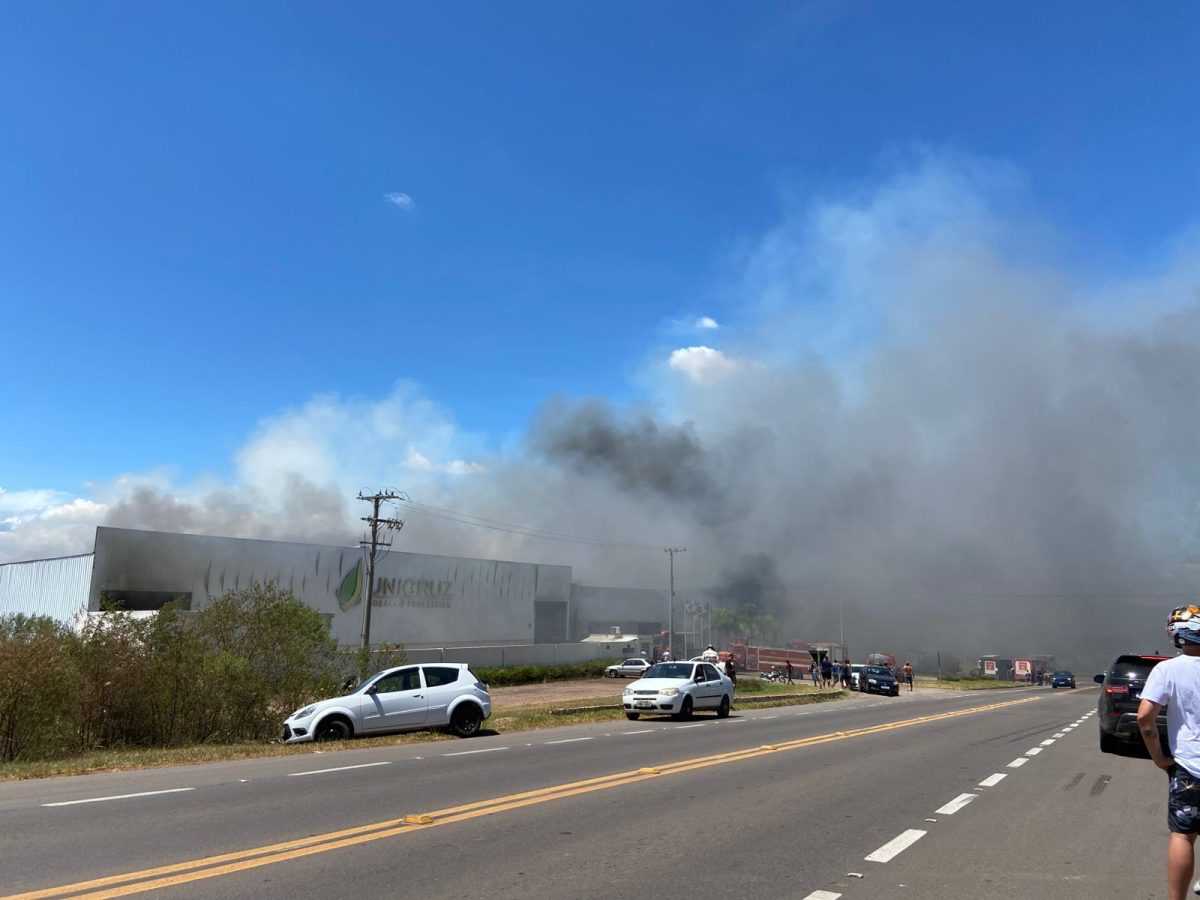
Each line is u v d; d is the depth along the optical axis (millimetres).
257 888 5836
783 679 61531
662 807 9148
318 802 9180
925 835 8031
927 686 61906
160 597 51031
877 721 22609
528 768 12086
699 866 6684
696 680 23250
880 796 10180
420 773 11516
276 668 20312
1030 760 13969
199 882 5961
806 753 14570
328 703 16062
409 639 64375
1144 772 12727
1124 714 14359
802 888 6145
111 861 6535
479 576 71000
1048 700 37062
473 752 14188
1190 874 4762
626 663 63688
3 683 15773
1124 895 6223
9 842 7188
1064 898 6094
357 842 7230
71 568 50406
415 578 65562
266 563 55781
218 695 18844
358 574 60875
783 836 7840
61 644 17406
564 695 41188
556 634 79000
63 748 16484
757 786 10758
